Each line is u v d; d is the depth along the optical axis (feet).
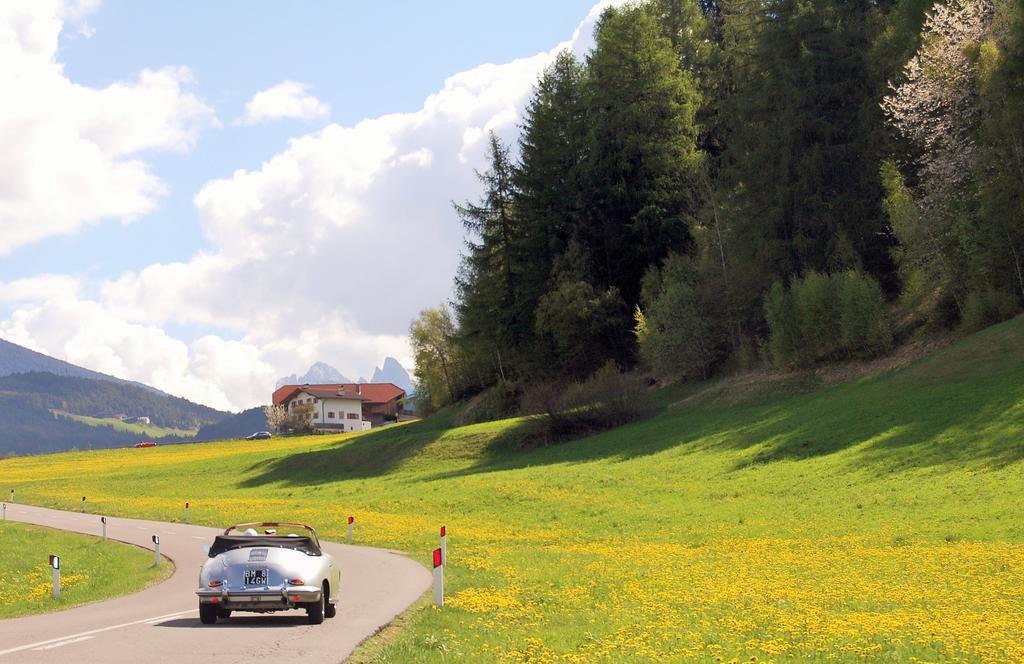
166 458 343.26
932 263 190.39
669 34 315.58
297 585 49.93
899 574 69.21
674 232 274.98
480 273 292.20
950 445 128.98
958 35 187.62
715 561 82.38
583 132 291.79
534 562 85.71
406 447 245.86
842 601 57.06
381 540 119.96
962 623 47.29
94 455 376.27
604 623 48.62
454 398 355.56
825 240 219.61
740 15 296.30
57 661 37.24
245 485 243.19
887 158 213.66
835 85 219.20
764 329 236.84
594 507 139.85
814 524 107.24
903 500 111.24
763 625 47.88
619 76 280.72
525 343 284.41
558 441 225.15
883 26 232.32
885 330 195.11
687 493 139.74
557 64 303.89
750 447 159.94
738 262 232.94
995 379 152.25
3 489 263.90
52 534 130.82
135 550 110.52
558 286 270.67
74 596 72.38
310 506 173.88
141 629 48.29
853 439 146.61
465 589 66.13
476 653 39.27
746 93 239.30
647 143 274.36
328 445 306.96
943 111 192.65
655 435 195.42
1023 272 179.63
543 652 39.01
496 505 151.94
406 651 39.58
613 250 281.33
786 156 219.20
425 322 418.51
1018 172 175.52
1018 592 59.21
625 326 266.16
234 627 49.47
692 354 236.63
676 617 50.55
